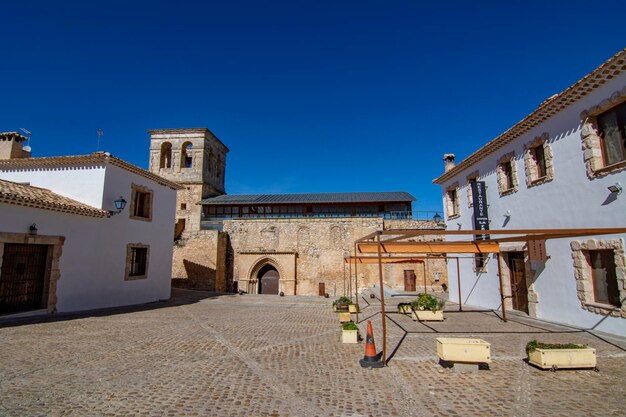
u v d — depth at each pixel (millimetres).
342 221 30156
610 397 5508
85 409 4980
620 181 9453
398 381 6312
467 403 5328
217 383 6141
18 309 12727
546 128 12352
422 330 11164
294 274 29422
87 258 15289
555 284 12008
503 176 15242
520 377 6488
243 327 11719
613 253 10086
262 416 4852
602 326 10102
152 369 6867
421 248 10359
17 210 12500
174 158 34344
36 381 6066
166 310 15844
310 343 9336
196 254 29578
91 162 16438
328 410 5074
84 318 12891
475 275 17328
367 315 14961
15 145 19672
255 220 30938
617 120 9867
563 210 11523
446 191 21125
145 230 19094
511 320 12773
